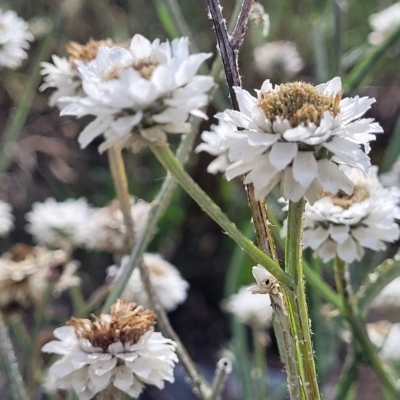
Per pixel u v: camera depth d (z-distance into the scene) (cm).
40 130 38
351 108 11
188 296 36
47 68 17
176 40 11
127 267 16
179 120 10
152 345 13
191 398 26
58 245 22
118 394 13
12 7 37
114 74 11
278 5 34
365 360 17
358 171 15
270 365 30
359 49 28
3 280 20
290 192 11
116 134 10
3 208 23
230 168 11
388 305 22
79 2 33
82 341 13
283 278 11
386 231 15
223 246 36
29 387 20
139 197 35
